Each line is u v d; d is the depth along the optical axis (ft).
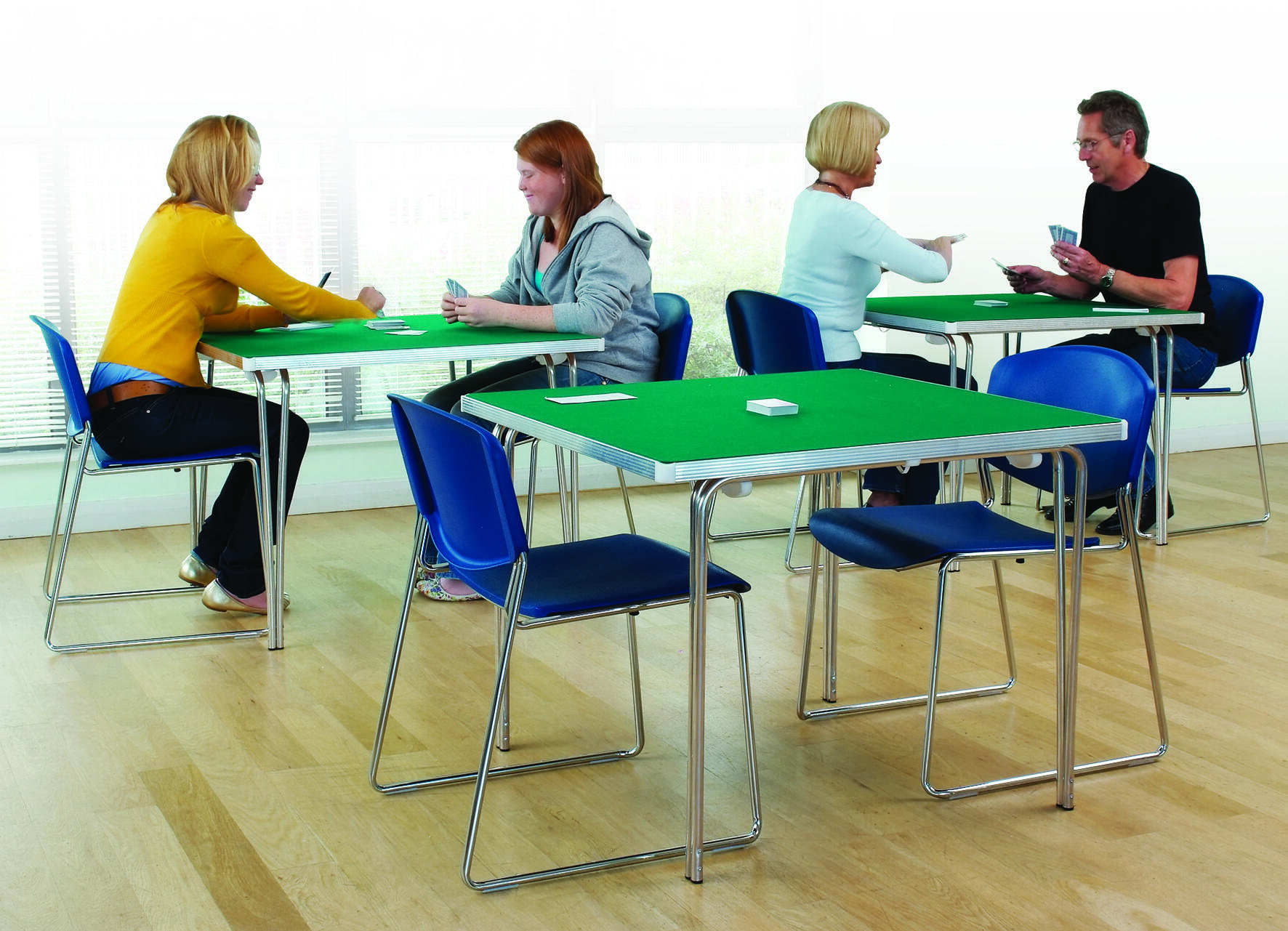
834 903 6.84
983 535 8.30
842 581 12.70
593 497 16.22
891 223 16.93
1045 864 7.25
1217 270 18.66
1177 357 14.37
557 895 6.92
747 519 15.08
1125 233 14.44
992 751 8.77
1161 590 12.44
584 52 15.99
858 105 13.26
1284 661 10.54
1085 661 10.51
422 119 15.33
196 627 11.30
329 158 14.98
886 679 10.09
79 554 13.52
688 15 16.48
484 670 10.30
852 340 13.43
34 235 13.92
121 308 11.00
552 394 8.48
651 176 16.58
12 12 13.51
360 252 15.31
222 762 8.56
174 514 14.74
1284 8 18.34
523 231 12.64
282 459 10.56
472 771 8.41
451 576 12.06
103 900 6.84
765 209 17.26
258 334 11.53
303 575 12.89
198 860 7.28
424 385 15.98
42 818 7.77
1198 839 7.54
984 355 17.66
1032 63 17.20
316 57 14.79
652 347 12.16
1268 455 18.80
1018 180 17.43
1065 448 7.53
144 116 14.17
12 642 10.90
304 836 7.57
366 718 9.31
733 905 6.83
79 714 9.37
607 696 9.77
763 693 9.84
